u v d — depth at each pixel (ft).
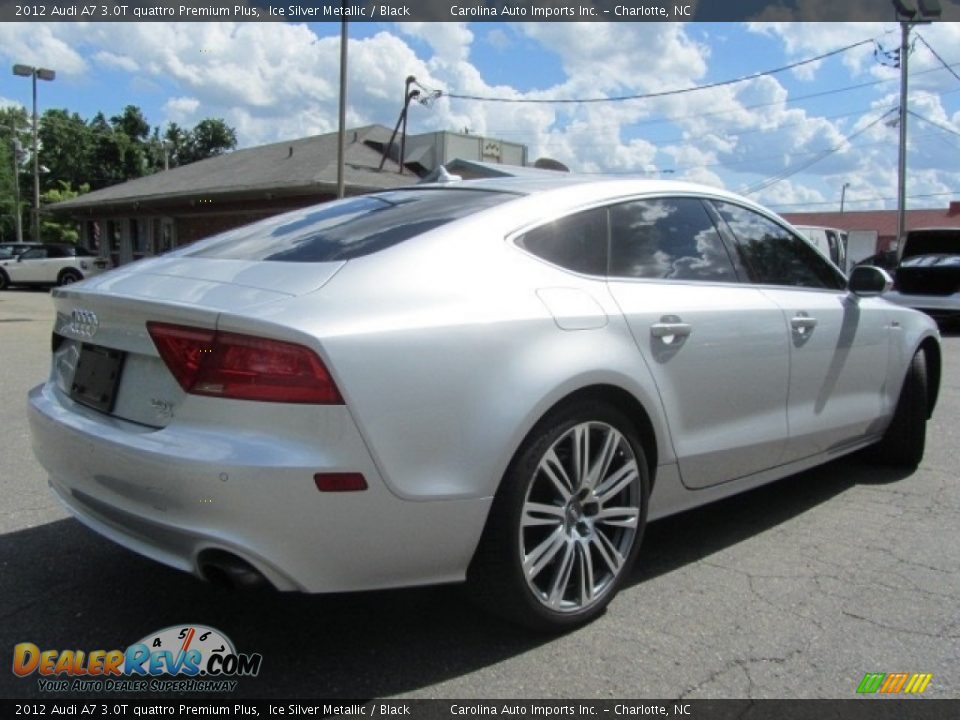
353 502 7.41
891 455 15.76
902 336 14.96
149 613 9.61
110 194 96.48
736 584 10.64
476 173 29.07
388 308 7.87
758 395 11.46
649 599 10.16
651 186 11.16
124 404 8.41
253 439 7.30
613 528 9.77
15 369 26.96
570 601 9.23
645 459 9.82
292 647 8.91
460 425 7.93
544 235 9.59
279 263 8.83
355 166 71.72
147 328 8.04
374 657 8.72
